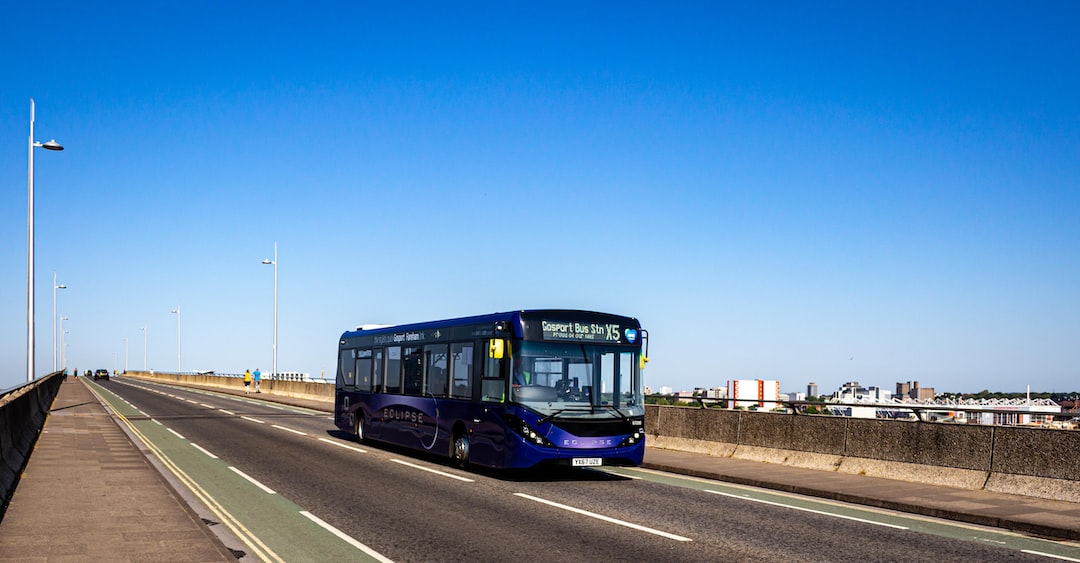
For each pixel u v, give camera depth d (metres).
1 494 12.52
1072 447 13.77
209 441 23.95
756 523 12.02
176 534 10.11
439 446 19.19
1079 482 13.55
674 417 22.66
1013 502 13.49
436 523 11.77
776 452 19.22
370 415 23.42
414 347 21.02
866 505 13.98
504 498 14.23
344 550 9.97
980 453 15.08
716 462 19.36
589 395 16.78
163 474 16.77
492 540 10.61
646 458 20.09
